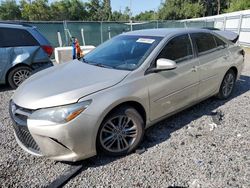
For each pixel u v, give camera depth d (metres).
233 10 34.47
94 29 14.08
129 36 3.97
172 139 3.36
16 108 2.73
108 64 3.40
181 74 3.51
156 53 3.28
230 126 3.72
